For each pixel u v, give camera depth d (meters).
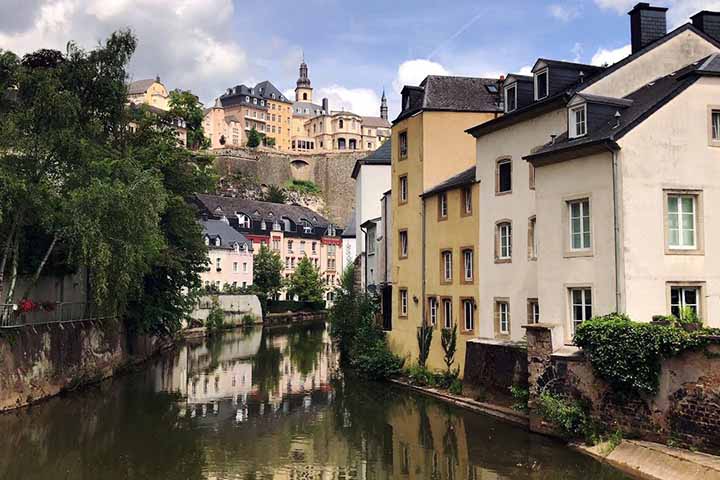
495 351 25.61
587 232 20.44
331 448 21.17
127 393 31.92
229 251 89.50
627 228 19.17
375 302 42.12
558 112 24.41
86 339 34.12
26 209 27.34
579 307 20.62
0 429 23.55
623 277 19.05
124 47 31.72
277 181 152.88
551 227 21.50
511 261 26.70
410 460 19.48
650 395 17.41
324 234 119.94
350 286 46.78
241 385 34.56
